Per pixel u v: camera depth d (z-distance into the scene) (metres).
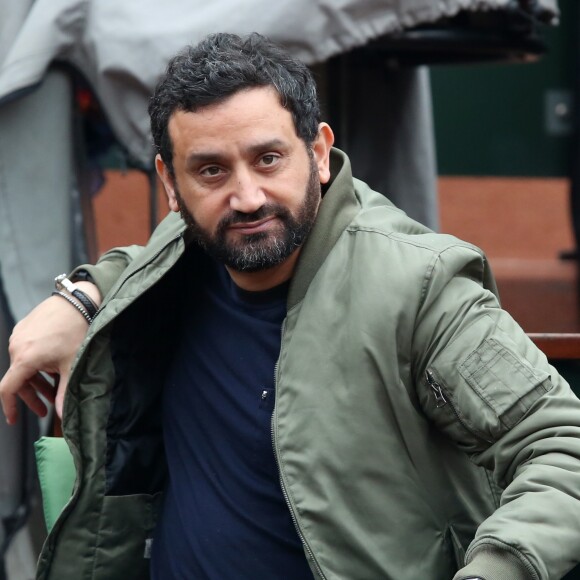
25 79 10.38
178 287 7.70
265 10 10.55
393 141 14.43
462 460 6.88
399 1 10.97
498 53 13.41
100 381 7.71
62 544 7.75
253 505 7.05
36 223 10.94
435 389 6.48
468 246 6.77
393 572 6.50
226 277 7.48
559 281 20.69
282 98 6.69
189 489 7.36
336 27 10.75
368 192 7.48
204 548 7.14
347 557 6.51
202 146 6.66
